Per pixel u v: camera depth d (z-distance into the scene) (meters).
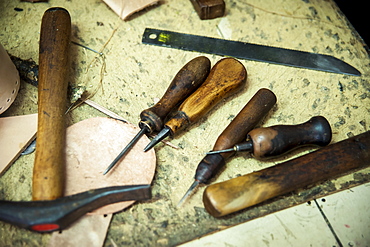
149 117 0.41
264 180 0.38
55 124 0.39
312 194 0.41
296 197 0.41
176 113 0.42
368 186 0.42
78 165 0.40
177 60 0.50
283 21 0.54
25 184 0.41
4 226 0.39
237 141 0.41
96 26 0.52
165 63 0.50
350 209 0.41
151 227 0.39
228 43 0.51
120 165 0.41
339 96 0.48
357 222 0.40
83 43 0.50
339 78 0.49
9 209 0.35
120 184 0.40
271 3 0.56
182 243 0.38
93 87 0.47
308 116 0.46
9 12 0.52
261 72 0.49
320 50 0.52
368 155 0.40
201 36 0.52
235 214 0.40
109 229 0.39
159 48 0.51
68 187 0.39
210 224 0.39
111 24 0.52
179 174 0.42
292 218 0.40
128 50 0.50
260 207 0.40
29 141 0.42
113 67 0.49
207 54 0.50
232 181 0.38
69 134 0.42
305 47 0.52
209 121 0.45
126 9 0.51
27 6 0.53
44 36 0.44
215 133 0.45
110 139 0.42
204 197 0.38
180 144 0.44
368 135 0.40
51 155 0.38
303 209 0.41
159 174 0.42
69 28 0.45
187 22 0.53
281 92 0.48
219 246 0.39
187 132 0.45
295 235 0.39
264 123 0.45
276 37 0.53
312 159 0.39
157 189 0.41
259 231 0.39
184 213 0.40
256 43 0.52
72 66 0.48
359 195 0.42
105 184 0.40
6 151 0.41
